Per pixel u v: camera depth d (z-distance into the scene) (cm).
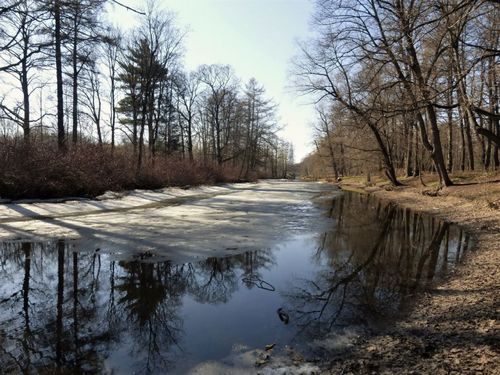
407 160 3525
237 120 5356
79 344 466
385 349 432
